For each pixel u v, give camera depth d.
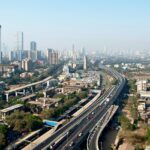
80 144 178.62
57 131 194.75
